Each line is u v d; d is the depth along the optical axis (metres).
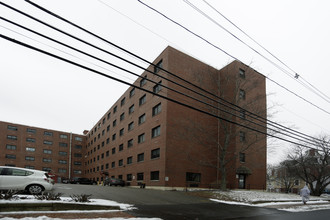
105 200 14.09
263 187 31.98
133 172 35.91
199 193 21.86
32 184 13.46
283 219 11.95
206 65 32.00
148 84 34.28
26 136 67.38
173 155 27.84
